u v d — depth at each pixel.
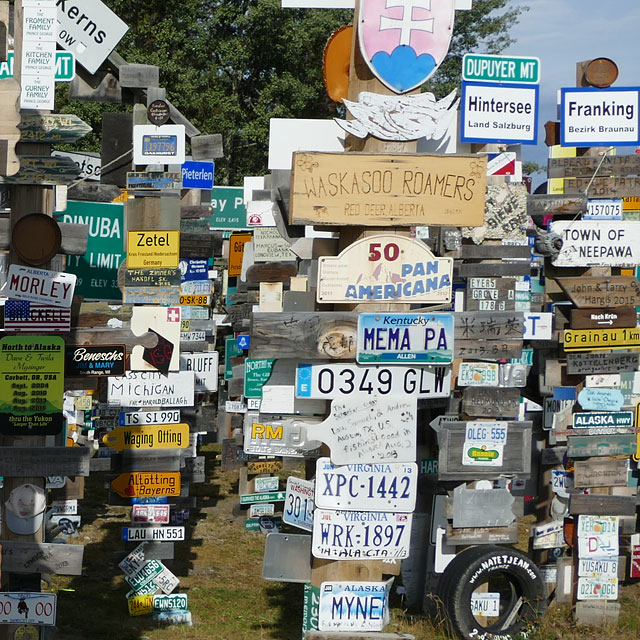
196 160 16.08
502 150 15.40
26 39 10.58
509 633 14.77
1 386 10.95
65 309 11.05
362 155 9.66
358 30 9.85
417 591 16.52
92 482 26.98
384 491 10.20
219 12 56.56
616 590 15.75
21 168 10.73
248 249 21.19
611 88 14.98
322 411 10.32
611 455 15.62
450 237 15.39
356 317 9.93
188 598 16.91
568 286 15.34
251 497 22.08
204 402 27.09
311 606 10.41
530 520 24.09
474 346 11.81
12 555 11.10
